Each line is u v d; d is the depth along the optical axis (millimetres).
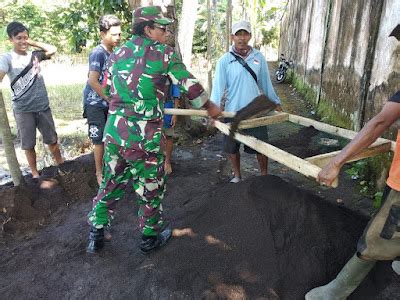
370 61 4844
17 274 3002
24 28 4066
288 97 10195
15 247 3344
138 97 2592
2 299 2756
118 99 2670
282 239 2865
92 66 3688
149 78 2561
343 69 6371
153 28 2600
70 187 4215
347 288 2357
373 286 2695
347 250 2863
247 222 3021
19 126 4348
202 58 15312
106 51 3768
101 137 4102
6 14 13656
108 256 3154
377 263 2867
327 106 7352
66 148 6484
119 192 3006
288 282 2654
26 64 4172
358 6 5703
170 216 3691
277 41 21219
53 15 12734
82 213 3857
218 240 3016
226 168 4914
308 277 2664
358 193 4215
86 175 4383
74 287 2842
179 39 6348
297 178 4672
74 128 7613
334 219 3074
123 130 2662
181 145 5828
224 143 4090
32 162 4504
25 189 3939
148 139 2670
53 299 2742
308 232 2898
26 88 4227
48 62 13625
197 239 3131
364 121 4992
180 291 2732
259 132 3742
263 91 3996
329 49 7508
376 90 4566
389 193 2088
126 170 2906
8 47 12203
